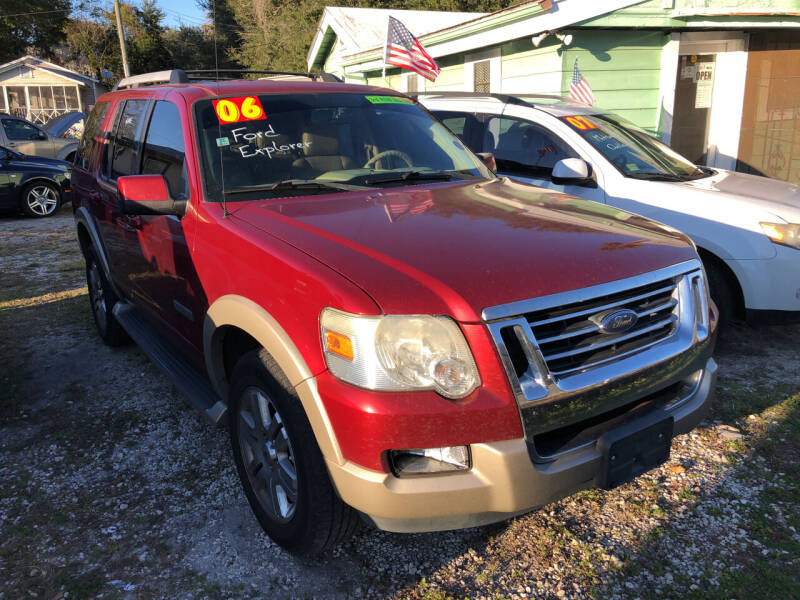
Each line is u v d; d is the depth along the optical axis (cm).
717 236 428
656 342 240
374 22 1608
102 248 441
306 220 263
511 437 204
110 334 477
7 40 3956
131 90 422
